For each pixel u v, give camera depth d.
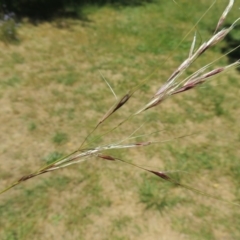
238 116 5.47
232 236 3.65
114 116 5.18
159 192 4.04
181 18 8.68
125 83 5.99
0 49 6.52
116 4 9.03
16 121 4.92
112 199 3.92
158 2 9.41
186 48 7.36
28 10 7.97
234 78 6.41
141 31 7.90
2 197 3.85
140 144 1.04
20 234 3.51
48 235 3.53
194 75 0.93
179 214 3.81
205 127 5.18
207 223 3.75
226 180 4.30
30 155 4.41
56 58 6.49
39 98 5.41
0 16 7.20
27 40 6.92
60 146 4.58
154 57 6.95
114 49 7.05
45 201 3.84
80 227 3.61
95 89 5.75
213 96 5.85
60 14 8.12
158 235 3.60
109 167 4.29
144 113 5.30
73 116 5.11
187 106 5.57
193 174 4.32
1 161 4.30
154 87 5.96
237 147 4.84
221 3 9.57
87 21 8.05
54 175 4.14
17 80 5.75
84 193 3.96
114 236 3.55
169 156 4.56
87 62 6.49
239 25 8.46
